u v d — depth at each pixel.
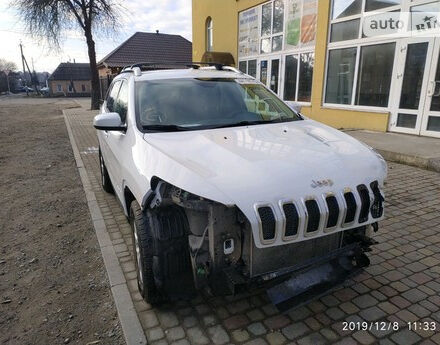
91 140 11.88
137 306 3.09
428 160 6.74
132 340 2.68
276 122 3.83
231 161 2.66
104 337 2.81
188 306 3.07
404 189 5.75
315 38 11.86
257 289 2.59
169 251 2.79
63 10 23.78
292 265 2.71
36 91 79.19
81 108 28.47
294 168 2.62
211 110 3.79
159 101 3.75
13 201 6.07
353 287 3.24
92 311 3.13
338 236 2.87
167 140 3.12
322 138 3.29
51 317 3.07
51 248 4.32
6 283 3.61
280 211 2.38
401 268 3.53
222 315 2.95
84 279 3.63
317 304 3.04
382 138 8.80
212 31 18.59
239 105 3.95
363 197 2.69
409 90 9.09
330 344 2.62
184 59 34.38
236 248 2.61
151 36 34.44
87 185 6.60
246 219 2.50
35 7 23.25
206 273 2.64
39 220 5.19
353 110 10.68
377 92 9.98
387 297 3.10
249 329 2.79
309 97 12.61
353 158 2.91
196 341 2.68
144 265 2.84
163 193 2.77
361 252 2.93
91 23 24.67
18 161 9.26
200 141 3.06
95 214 5.09
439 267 3.54
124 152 3.54
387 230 4.33
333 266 2.83
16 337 2.86
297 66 12.98
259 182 2.46
